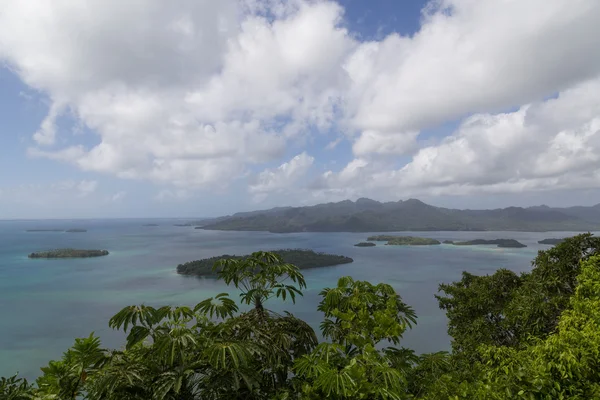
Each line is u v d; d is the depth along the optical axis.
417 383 6.01
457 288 13.77
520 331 10.06
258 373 5.39
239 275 6.54
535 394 4.61
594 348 4.88
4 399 4.95
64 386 5.13
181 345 4.90
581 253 10.04
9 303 80.56
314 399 5.02
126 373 4.74
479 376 5.64
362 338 5.75
